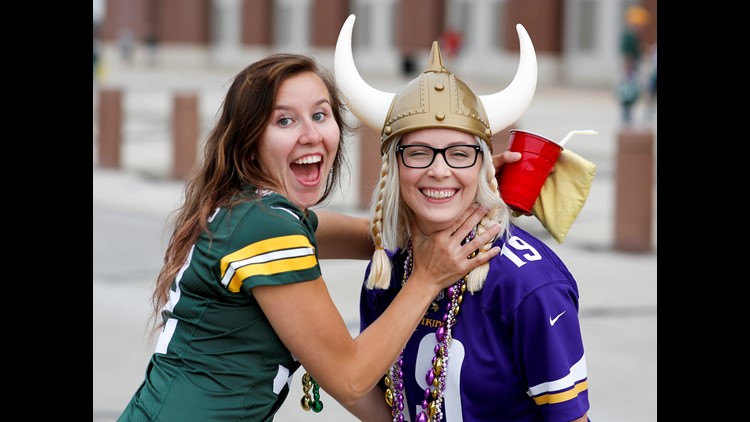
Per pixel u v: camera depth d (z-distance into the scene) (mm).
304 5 39125
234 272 2191
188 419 2195
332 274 7102
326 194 2607
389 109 2385
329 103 2340
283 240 2199
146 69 39562
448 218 2297
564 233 2479
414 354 2430
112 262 7582
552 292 2258
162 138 16500
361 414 2586
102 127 12992
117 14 44094
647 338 5633
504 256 2318
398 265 2518
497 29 33188
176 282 2299
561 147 2463
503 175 2498
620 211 8031
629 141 7961
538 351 2254
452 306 2350
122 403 4680
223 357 2229
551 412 2264
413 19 34594
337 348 2217
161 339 2307
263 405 2271
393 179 2369
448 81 2332
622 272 7297
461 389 2340
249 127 2266
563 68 31547
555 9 31203
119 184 11719
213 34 42062
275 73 2258
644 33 27938
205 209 2275
